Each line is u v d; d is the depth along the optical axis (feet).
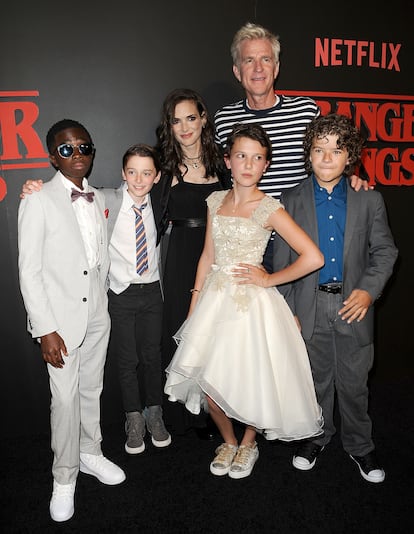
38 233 6.40
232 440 8.02
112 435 9.21
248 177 6.66
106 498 7.39
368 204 7.00
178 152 7.90
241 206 6.97
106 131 8.67
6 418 9.19
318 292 7.21
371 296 6.89
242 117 8.20
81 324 6.75
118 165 8.87
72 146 6.54
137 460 8.38
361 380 7.40
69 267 6.63
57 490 7.01
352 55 9.68
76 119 8.49
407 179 10.50
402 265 10.80
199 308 7.06
